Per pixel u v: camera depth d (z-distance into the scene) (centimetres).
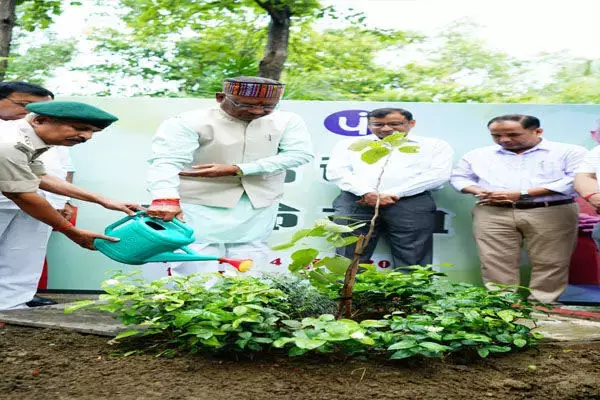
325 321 340
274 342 326
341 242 381
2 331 434
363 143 376
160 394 304
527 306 417
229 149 504
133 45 1225
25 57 1230
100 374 334
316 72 1264
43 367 346
